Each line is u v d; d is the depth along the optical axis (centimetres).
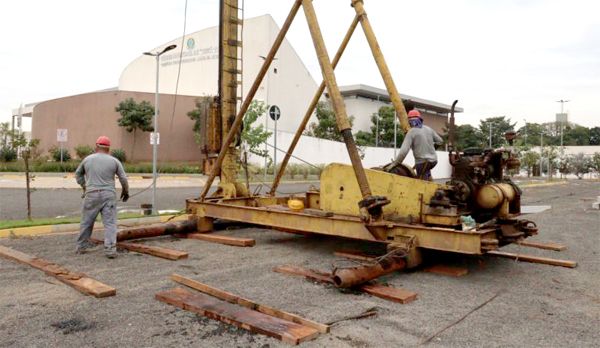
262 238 818
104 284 486
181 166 3291
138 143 3759
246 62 4328
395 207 619
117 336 361
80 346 341
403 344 352
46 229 830
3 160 3178
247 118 2503
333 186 682
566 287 521
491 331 382
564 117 7006
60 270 539
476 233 516
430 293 490
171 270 572
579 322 407
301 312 420
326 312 421
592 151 7238
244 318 387
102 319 397
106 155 665
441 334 374
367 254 670
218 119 891
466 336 370
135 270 571
